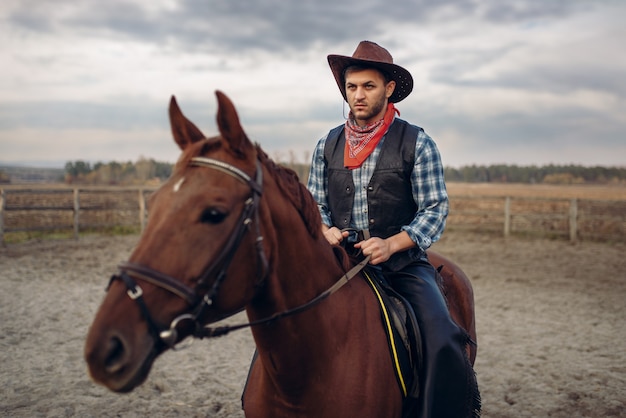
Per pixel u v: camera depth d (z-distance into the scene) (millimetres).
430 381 2014
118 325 1396
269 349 1816
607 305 7453
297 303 1830
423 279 2268
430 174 2250
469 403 2121
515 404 4195
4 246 11430
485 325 6473
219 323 6520
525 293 8156
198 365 4930
